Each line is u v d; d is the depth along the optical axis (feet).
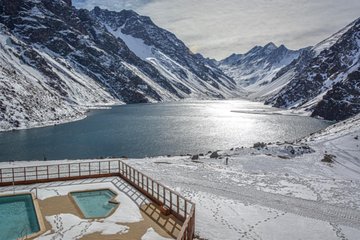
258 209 105.50
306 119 499.51
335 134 260.21
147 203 99.60
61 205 97.04
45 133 307.78
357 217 101.30
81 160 175.52
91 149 242.37
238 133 339.77
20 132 311.27
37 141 268.41
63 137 289.33
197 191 120.88
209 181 134.00
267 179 139.95
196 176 140.87
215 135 322.75
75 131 324.19
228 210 103.65
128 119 445.37
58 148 243.40
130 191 110.52
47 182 119.34
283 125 416.46
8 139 275.39
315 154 194.49
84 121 411.54
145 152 237.45
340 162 180.34
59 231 80.38
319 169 161.27
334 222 97.19
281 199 115.14
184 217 87.10
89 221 86.33
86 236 77.97
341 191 126.82
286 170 156.56
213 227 90.89
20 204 99.55
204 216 97.86
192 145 269.44
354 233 90.38
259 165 164.55
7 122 324.80
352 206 110.52
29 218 89.45
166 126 381.19
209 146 266.36
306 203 111.96
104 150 240.32
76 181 121.08
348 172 160.86
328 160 178.29
